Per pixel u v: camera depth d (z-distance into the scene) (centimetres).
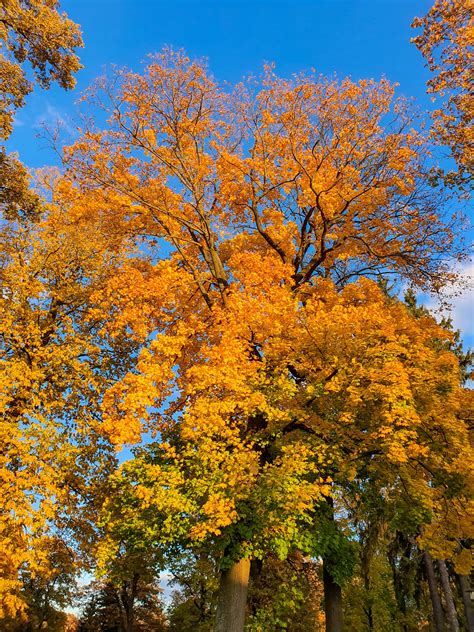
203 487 778
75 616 3988
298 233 1439
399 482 1020
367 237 1389
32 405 1093
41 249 1328
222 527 852
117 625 3111
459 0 818
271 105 1284
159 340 902
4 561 979
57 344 1267
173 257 1207
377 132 1230
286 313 948
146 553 1198
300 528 990
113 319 1284
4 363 1077
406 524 1060
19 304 1212
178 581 2167
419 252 1341
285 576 1372
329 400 940
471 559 1009
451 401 891
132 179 1253
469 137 829
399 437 777
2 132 1148
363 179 1323
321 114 1262
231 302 948
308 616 1680
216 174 1390
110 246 1355
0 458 966
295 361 979
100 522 1010
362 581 2119
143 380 825
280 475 774
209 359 898
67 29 1196
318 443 918
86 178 1212
